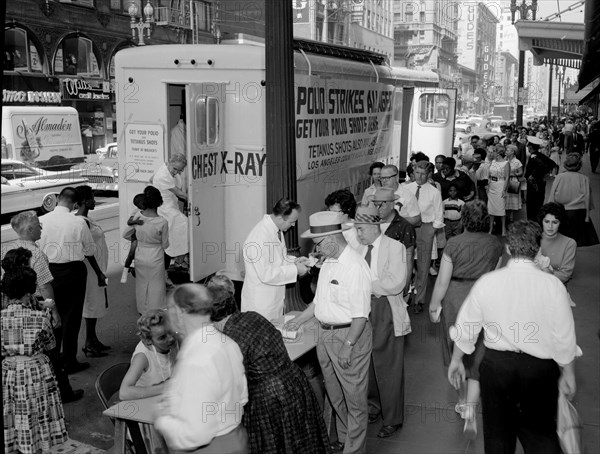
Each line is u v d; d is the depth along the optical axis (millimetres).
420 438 5074
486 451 3848
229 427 3369
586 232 9039
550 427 3777
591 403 5371
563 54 22328
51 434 4832
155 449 3996
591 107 50781
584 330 7273
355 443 4617
